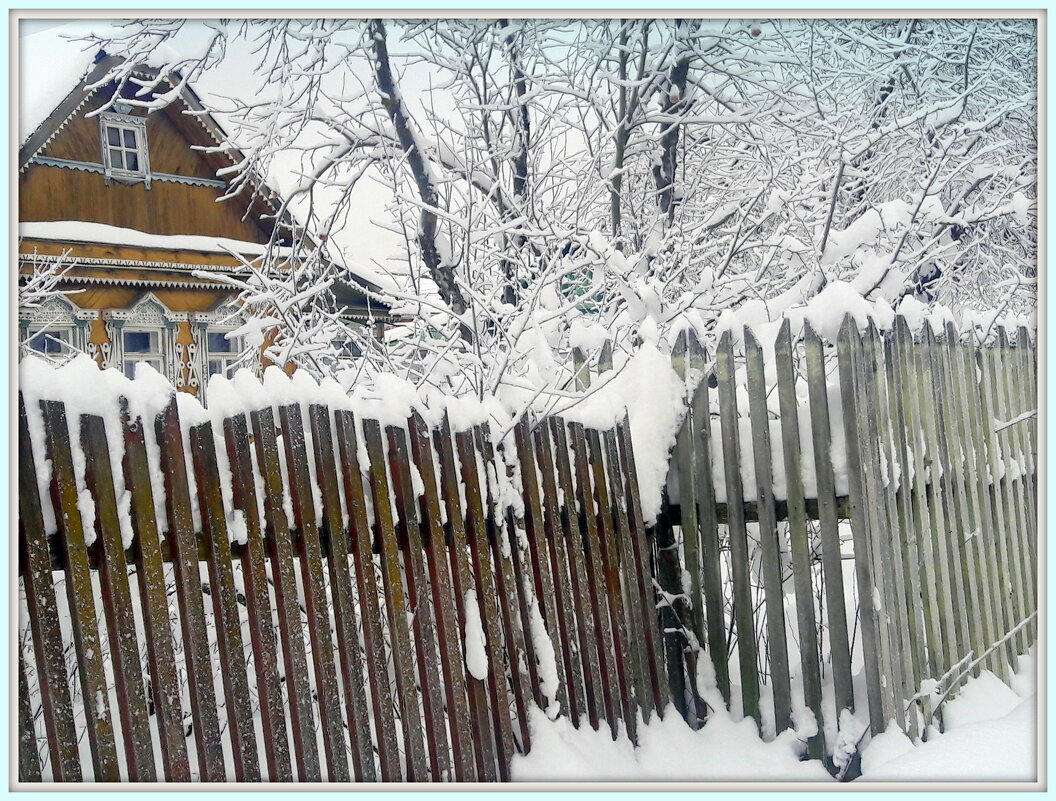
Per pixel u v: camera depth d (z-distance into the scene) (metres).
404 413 2.71
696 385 3.72
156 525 2.11
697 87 6.16
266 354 4.23
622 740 3.25
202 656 2.16
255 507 2.30
